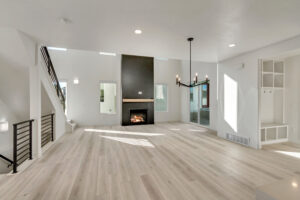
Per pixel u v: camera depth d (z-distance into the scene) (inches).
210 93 237.5
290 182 39.0
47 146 149.7
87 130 230.5
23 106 159.3
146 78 282.5
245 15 84.8
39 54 125.3
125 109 270.2
